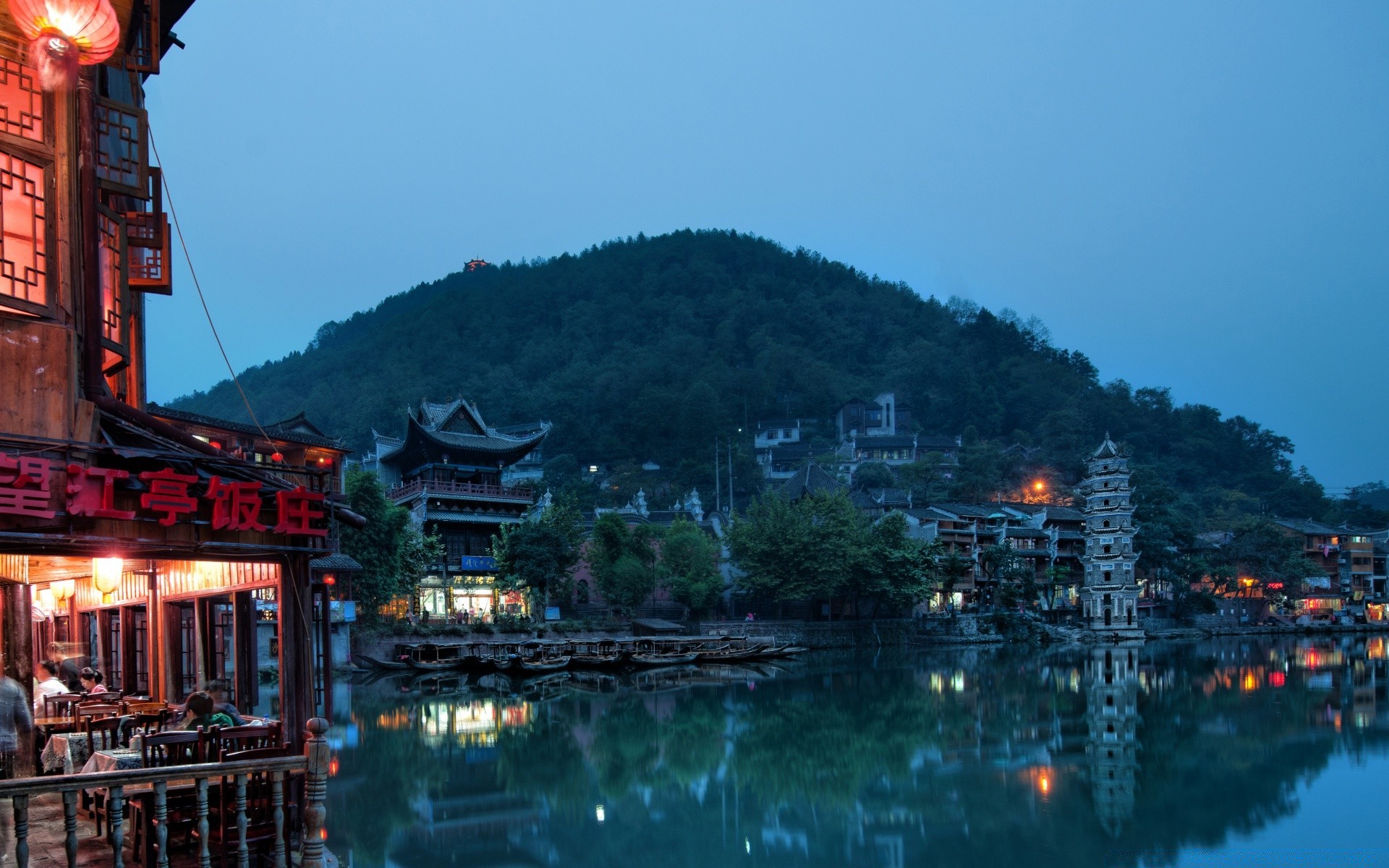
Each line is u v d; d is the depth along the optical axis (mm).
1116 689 56719
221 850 11625
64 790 9891
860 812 28781
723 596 94938
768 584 86812
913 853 25281
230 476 13602
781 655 79938
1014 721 44594
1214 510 162750
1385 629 123500
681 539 87688
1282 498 178875
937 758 36094
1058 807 29562
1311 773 33906
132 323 17078
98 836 13375
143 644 21703
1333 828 27562
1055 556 117062
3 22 12156
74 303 12680
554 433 176875
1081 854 25484
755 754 36469
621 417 182750
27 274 12180
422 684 58844
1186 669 69625
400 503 80688
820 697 53438
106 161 14727
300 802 13273
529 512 83250
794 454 178875
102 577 18609
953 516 109875
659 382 195875
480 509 83562
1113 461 112250
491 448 85062
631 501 143000
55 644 23094
